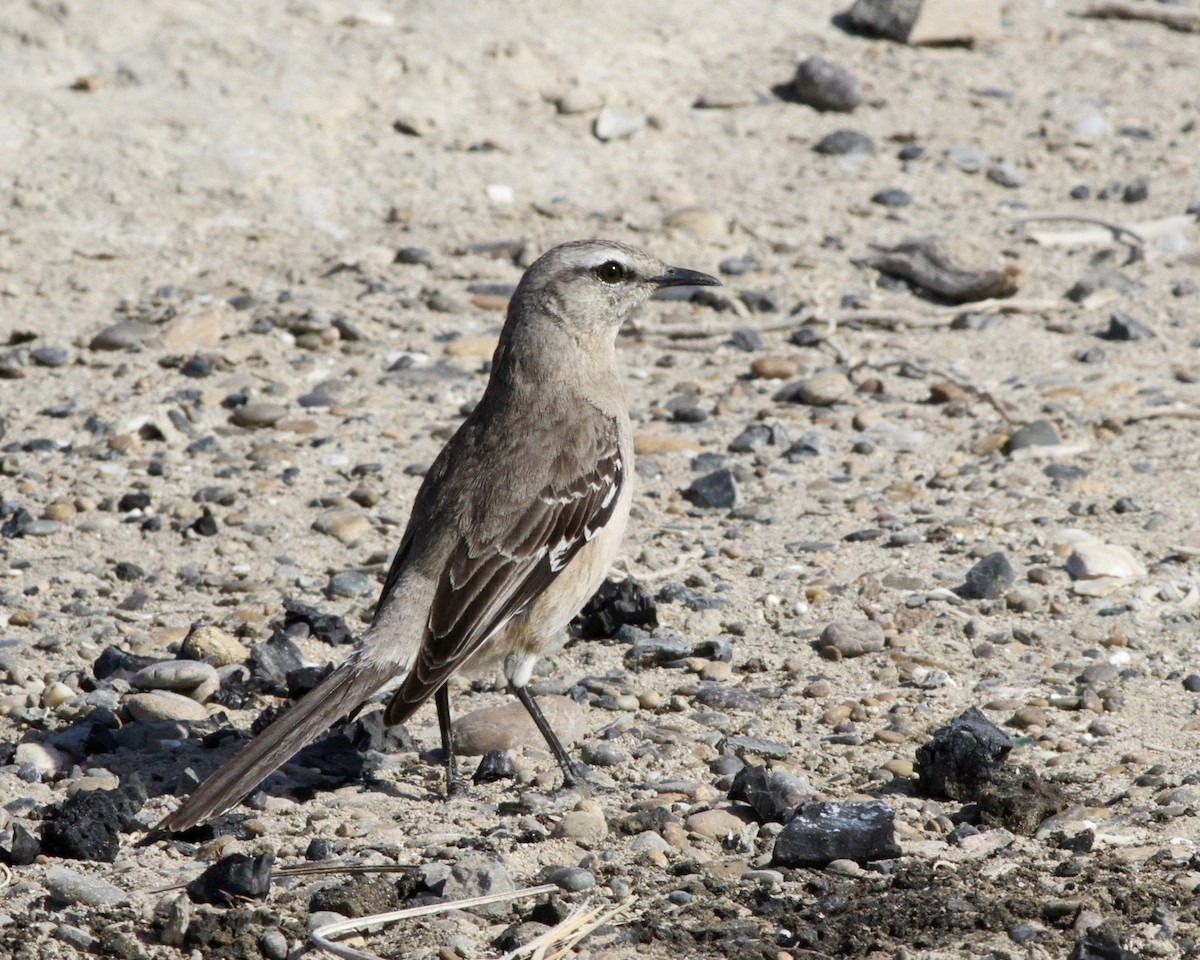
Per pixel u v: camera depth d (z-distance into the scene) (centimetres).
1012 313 1759
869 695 1048
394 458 1437
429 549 935
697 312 1750
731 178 2017
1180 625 1132
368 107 2041
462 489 956
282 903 802
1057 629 1132
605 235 1859
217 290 1752
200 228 1855
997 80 2309
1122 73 2356
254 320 1691
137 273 1778
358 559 1265
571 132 2064
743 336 1692
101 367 1595
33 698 1041
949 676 1071
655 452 1453
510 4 2259
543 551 948
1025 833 870
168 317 1683
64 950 756
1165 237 1914
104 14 2094
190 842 869
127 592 1209
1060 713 1018
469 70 2109
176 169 1914
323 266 1806
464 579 923
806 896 807
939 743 908
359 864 834
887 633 1129
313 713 866
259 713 1041
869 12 2375
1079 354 1653
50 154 1908
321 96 2031
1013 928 767
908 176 2047
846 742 984
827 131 2133
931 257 1798
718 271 1816
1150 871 820
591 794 925
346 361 1638
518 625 951
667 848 857
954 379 1597
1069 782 925
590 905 797
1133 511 1313
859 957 747
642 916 786
